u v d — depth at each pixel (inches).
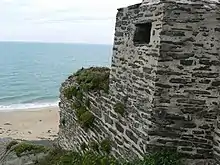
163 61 275.4
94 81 431.2
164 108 279.7
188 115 280.8
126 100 336.8
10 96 2174.0
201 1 272.7
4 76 3073.3
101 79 423.2
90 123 430.3
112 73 378.9
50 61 4736.7
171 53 274.7
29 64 4200.3
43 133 1230.9
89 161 346.3
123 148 338.6
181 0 272.4
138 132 305.4
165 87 277.7
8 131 1250.0
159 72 276.5
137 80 313.7
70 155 449.1
